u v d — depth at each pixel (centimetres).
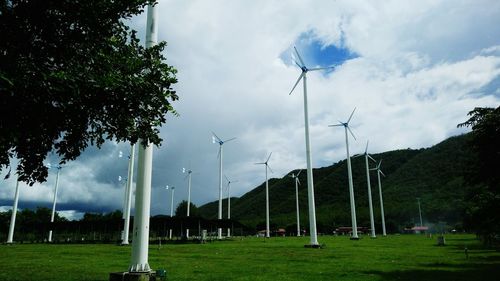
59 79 687
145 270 1438
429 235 7800
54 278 1628
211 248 3978
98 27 805
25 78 657
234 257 2802
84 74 737
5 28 714
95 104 815
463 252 3080
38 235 8856
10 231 6328
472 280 1533
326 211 13675
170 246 4488
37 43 746
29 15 728
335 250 3528
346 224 12331
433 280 1549
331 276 1702
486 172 1773
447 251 3241
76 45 780
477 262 2270
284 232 11412
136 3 843
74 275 1731
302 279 1602
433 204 10875
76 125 832
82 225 6912
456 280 1538
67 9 755
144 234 1466
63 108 765
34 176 919
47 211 11694
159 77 886
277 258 2695
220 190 7744
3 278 1628
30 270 1944
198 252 3369
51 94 711
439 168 12975
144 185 1492
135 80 818
